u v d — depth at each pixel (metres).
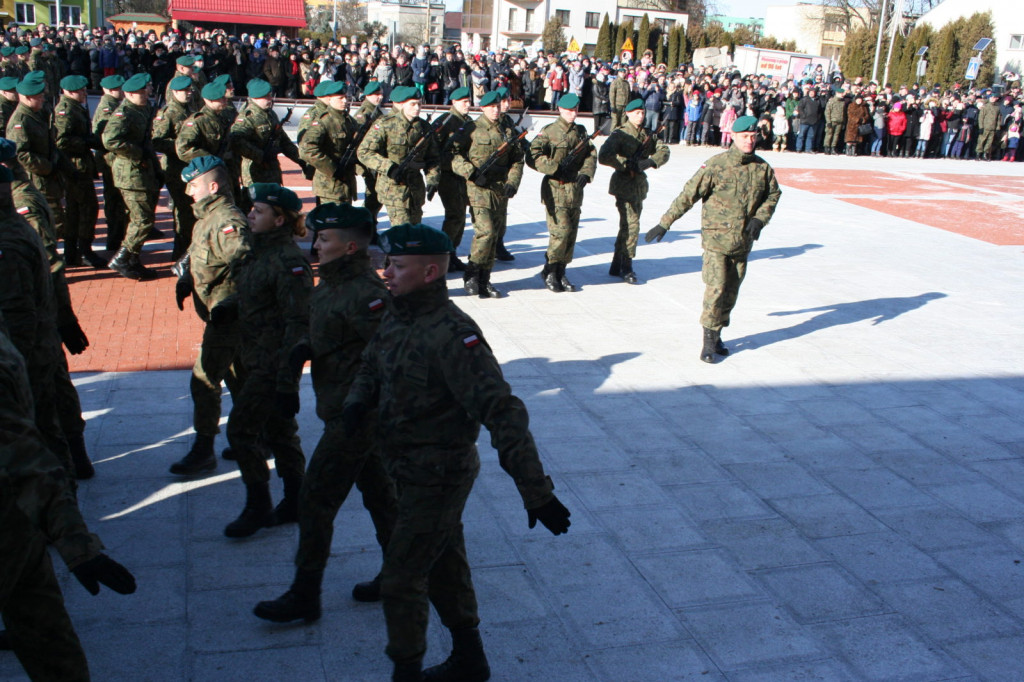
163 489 4.70
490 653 3.51
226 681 3.27
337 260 3.49
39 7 55.25
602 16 61.38
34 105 7.91
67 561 2.40
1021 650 3.71
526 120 25.56
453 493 3.01
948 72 49.72
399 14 88.75
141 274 8.70
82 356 6.54
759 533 4.57
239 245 4.36
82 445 4.70
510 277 9.66
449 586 3.18
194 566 4.01
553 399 6.24
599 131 9.24
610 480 5.06
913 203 16.91
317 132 8.91
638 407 6.18
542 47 58.47
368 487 3.71
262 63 23.30
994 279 10.85
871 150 26.27
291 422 4.27
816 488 5.11
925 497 5.07
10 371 2.58
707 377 6.86
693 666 3.49
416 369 2.92
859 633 3.77
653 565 4.21
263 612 3.57
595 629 3.70
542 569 4.13
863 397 6.61
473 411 2.88
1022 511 4.97
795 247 12.21
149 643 3.46
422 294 2.95
